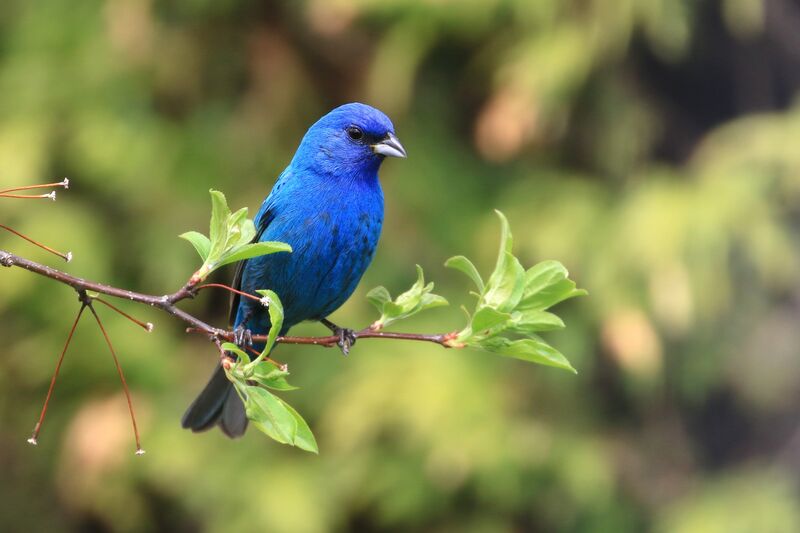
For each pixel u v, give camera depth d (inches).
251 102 452.4
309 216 265.6
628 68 450.6
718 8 461.7
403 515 415.8
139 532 437.4
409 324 428.1
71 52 452.4
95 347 424.5
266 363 170.1
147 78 448.5
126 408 422.3
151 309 440.5
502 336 200.2
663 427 471.5
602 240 428.8
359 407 408.8
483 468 402.9
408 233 444.5
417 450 414.9
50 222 421.4
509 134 423.2
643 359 417.4
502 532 422.6
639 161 454.6
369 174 271.1
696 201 423.8
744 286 466.6
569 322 434.0
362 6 424.5
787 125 427.8
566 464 421.1
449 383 411.8
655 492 460.1
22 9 469.7
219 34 454.6
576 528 445.7
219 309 449.1
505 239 194.4
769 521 436.5
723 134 445.7
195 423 259.4
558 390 438.0
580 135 452.4
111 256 438.6
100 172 435.2
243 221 181.3
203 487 419.8
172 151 442.9
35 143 429.4
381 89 436.1
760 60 474.3
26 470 465.4
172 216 440.5
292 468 422.3
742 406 485.7
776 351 479.8
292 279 269.3
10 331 431.8
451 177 454.6
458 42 450.6
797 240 466.3
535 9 421.7
